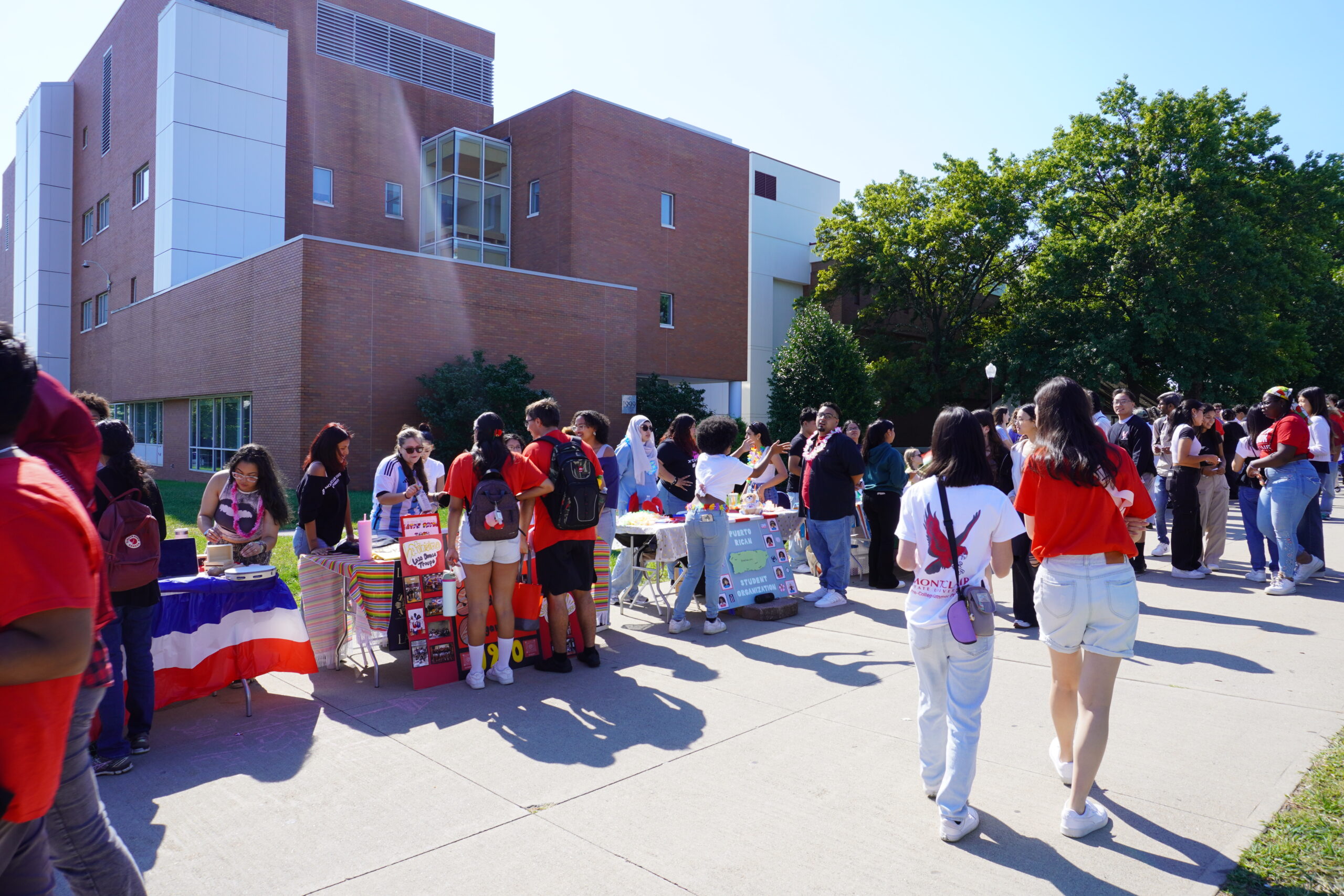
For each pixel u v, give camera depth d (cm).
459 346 2222
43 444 237
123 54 3048
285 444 1998
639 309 2947
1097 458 327
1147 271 2702
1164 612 712
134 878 225
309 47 2942
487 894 295
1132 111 2911
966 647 329
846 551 793
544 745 440
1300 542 837
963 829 331
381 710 499
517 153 2967
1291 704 482
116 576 400
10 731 167
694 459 860
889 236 3294
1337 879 295
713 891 297
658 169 3003
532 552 601
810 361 2414
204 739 451
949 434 339
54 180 3625
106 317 3281
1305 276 2994
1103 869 308
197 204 2642
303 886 302
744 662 595
